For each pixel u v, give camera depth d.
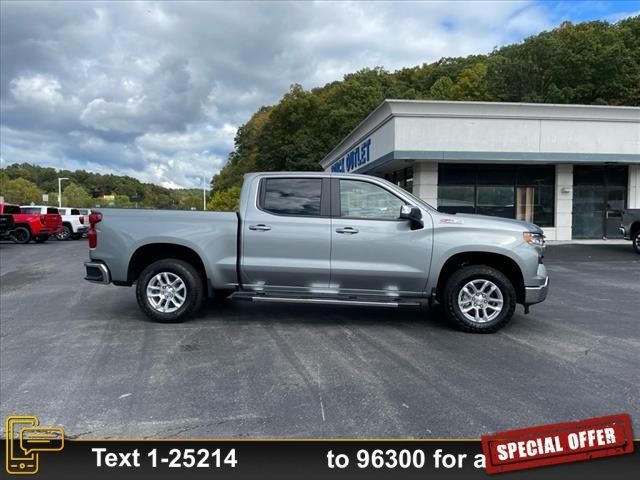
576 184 19.95
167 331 6.12
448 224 6.13
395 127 17.84
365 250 6.16
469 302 6.14
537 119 18.20
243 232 6.29
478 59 57.47
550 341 5.79
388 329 6.29
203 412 3.77
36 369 4.70
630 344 5.68
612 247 17.39
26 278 11.12
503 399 4.02
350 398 4.03
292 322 6.61
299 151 52.56
